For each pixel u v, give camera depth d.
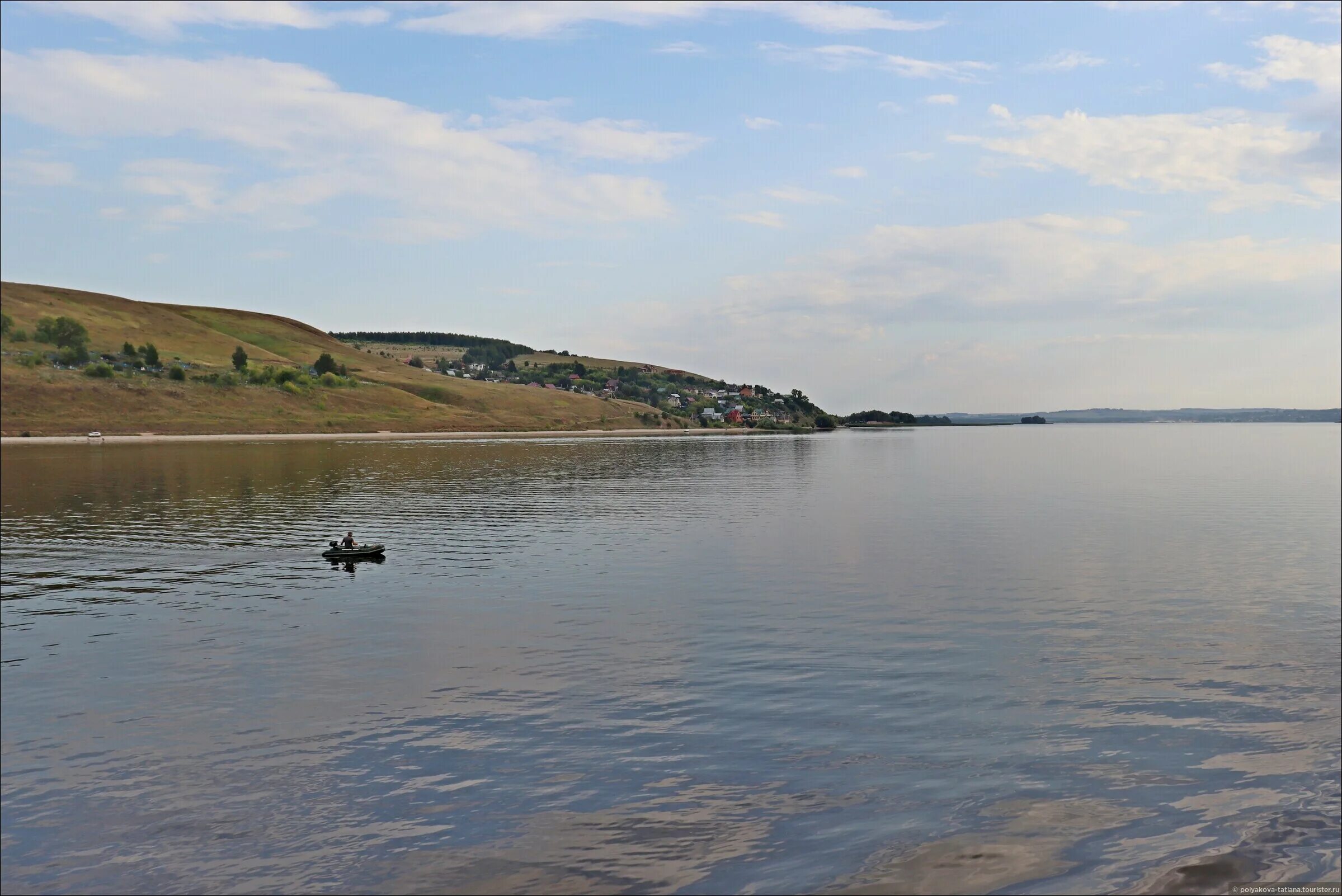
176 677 37.31
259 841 23.58
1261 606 49.78
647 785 26.19
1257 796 25.36
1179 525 86.88
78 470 154.50
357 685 35.97
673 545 73.12
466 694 34.66
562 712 32.41
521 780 26.66
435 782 26.70
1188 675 36.50
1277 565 63.28
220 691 35.50
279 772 27.67
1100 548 71.38
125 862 22.78
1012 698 33.53
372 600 52.28
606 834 23.38
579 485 133.25
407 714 32.53
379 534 79.81
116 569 62.31
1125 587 55.06
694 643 41.59
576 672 37.28
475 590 54.84
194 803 25.83
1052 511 100.31
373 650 41.16
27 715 32.97
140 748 29.77
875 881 21.02
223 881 21.80
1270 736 29.88
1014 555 67.94
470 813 24.78
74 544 73.44
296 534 79.81
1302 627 44.66
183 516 92.56
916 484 140.12
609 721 31.34
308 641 42.91
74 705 33.97
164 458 191.12
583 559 66.38
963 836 23.08
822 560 65.56
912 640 41.94
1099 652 40.00
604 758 28.16
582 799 25.39
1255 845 22.53
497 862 22.19
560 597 52.50
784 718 31.45
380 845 23.20
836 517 93.19
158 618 47.81
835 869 21.56
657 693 34.31
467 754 28.67
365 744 29.72
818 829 23.47
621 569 61.97
